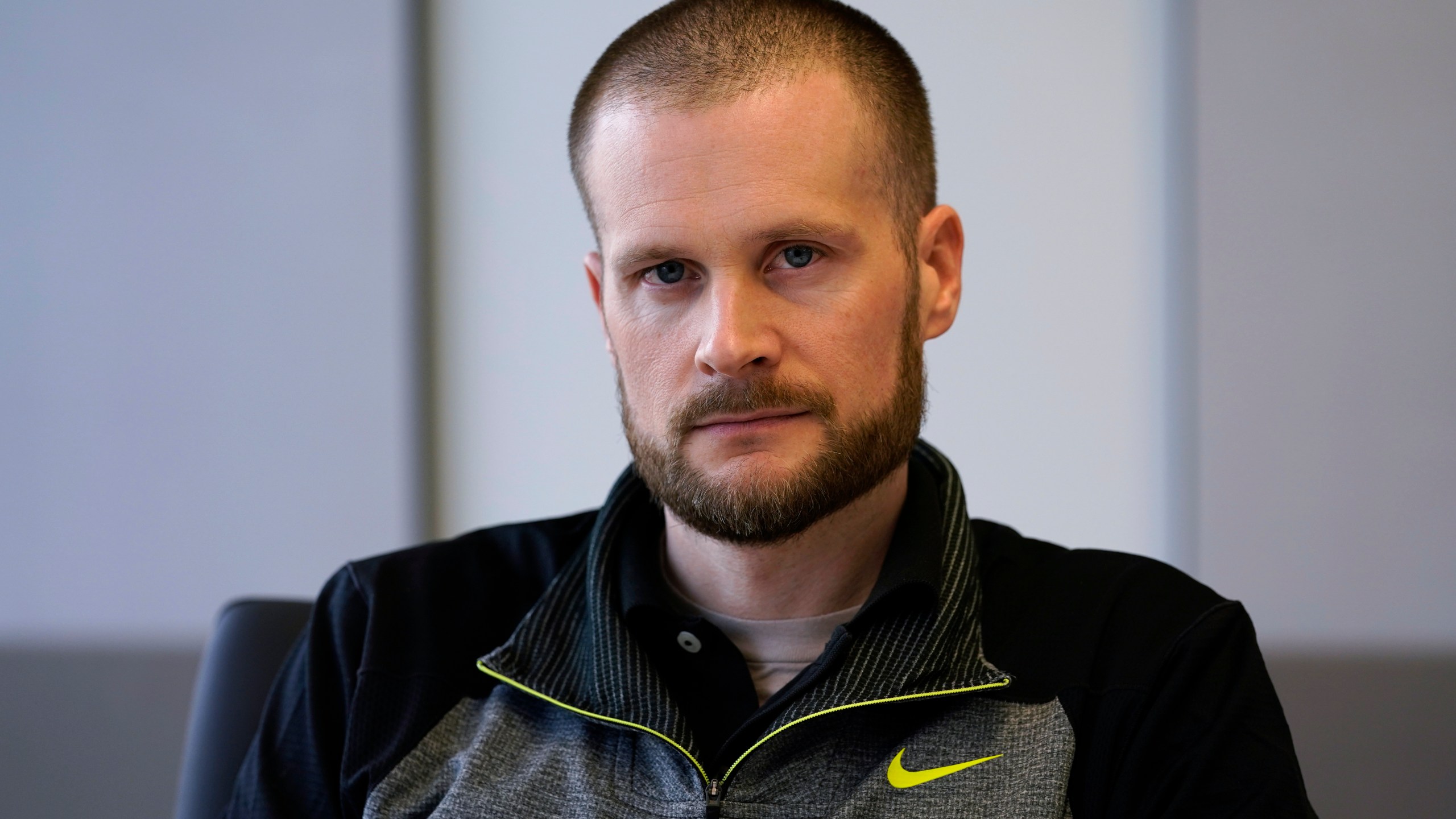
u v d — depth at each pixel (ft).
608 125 4.57
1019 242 10.63
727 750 4.43
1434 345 9.75
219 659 5.98
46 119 11.70
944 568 4.72
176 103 11.66
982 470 10.65
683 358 4.47
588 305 11.37
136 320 11.66
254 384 11.59
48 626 11.64
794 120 4.35
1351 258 9.93
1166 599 4.78
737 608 4.88
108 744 11.48
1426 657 9.69
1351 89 9.95
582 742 4.64
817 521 4.55
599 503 11.32
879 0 10.79
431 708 4.89
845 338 4.44
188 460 11.62
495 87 11.53
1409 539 9.78
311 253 11.62
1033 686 4.52
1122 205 10.48
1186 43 10.29
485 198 11.53
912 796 4.30
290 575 11.55
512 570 5.44
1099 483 10.49
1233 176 10.14
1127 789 4.30
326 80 11.62
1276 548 10.02
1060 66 10.59
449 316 11.59
